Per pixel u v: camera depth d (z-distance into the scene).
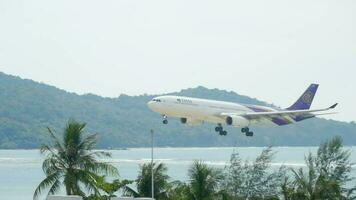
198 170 158.62
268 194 178.50
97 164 159.62
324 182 167.88
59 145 159.50
